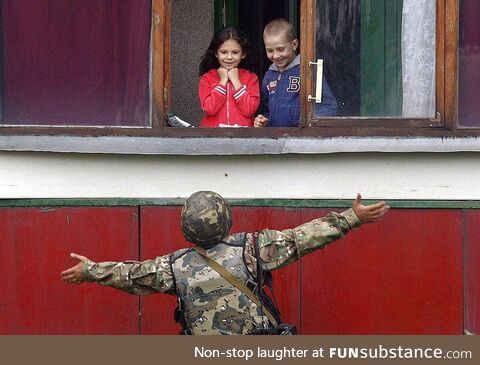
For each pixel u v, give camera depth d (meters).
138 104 20.53
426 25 20.27
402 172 20.39
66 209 20.67
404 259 20.44
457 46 20.16
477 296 20.36
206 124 21.58
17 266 20.70
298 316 20.56
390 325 20.45
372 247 20.45
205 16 25.88
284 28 21.16
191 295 17.38
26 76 20.61
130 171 20.66
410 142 20.09
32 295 20.72
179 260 17.50
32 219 20.67
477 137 20.06
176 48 25.86
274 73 21.59
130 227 20.64
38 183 20.62
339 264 20.50
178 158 20.61
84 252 20.66
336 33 20.31
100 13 20.58
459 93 20.20
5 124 20.62
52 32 20.61
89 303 20.81
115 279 17.53
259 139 20.28
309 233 17.39
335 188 20.45
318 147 20.17
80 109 20.61
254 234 17.62
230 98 21.48
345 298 20.50
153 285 17.55
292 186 20.48
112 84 20.56
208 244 17.44
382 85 20.31
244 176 20.55
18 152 20.56
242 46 21.73
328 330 20.52
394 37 20.30
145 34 20.52
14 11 20.62
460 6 20.20
